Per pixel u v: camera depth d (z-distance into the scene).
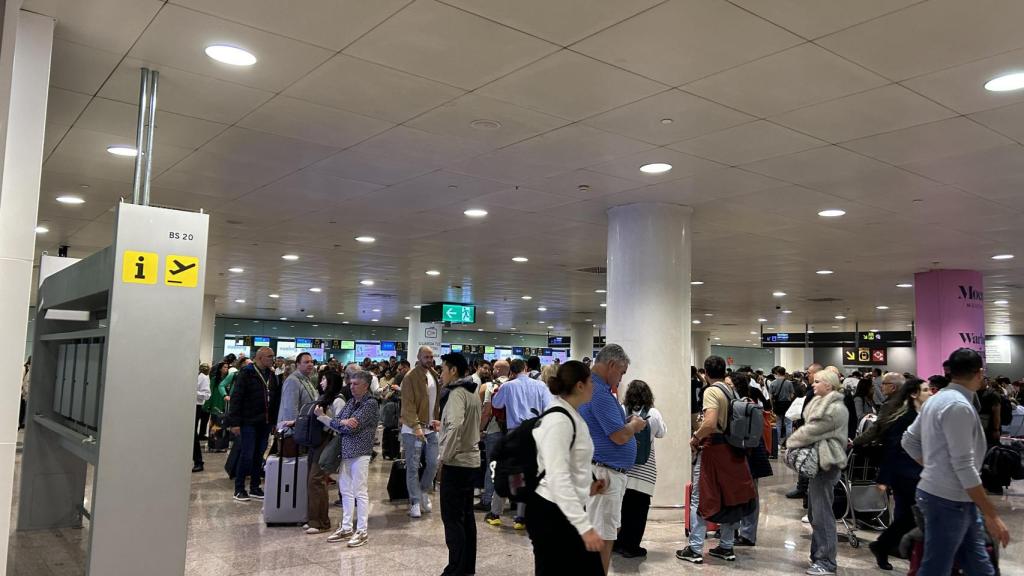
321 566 6.35
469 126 6.27
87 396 5.49
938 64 4.74
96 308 6.95
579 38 4.49
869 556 7.03
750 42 4.49
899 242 11.32
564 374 3.94
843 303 21.89
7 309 4.18
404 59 4.89
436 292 21.66
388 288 20.78
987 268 13.77
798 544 7.56
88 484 9.90
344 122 6.25
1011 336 38.22
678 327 8.98
